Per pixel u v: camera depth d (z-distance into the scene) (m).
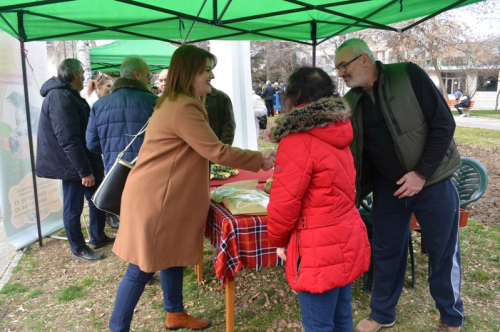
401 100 2.07
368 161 2.36
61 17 3.30
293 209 1.62
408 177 2.10
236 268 2.04
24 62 3.64
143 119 2.78
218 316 2.62
